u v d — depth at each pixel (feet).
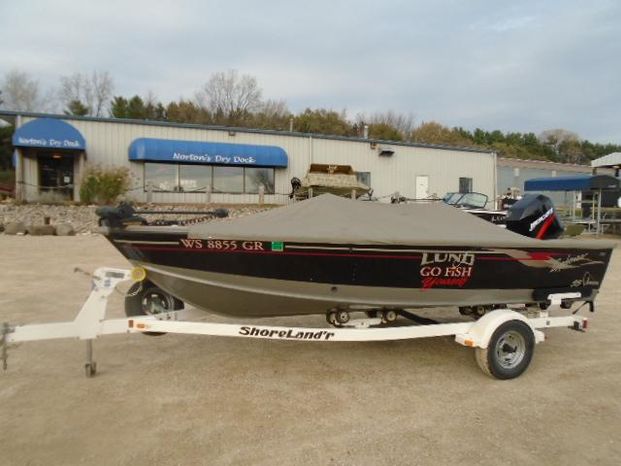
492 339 14.03
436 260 14.42
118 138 68.64
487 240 14.79
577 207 86.84
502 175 141.69
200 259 13.55
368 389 13.52
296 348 16.81
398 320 18.04
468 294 15.33
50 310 20.70
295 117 177.99
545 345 17.83
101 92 173.06
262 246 13.42
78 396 12.63
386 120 207.10
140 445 10.33
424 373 14.82
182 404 12.30
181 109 174.09
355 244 13.61
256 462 9.76
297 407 12.28
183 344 16.90
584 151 284.00
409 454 10.18
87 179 62.03
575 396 13.25
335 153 82.69
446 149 91.09
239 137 75.66
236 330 13.83
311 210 15.07
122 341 17.07
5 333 12.46
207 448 10.26
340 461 9.85
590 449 10.53
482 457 10.12
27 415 11.56
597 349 17.37
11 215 55.77
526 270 15.56
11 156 125.70
